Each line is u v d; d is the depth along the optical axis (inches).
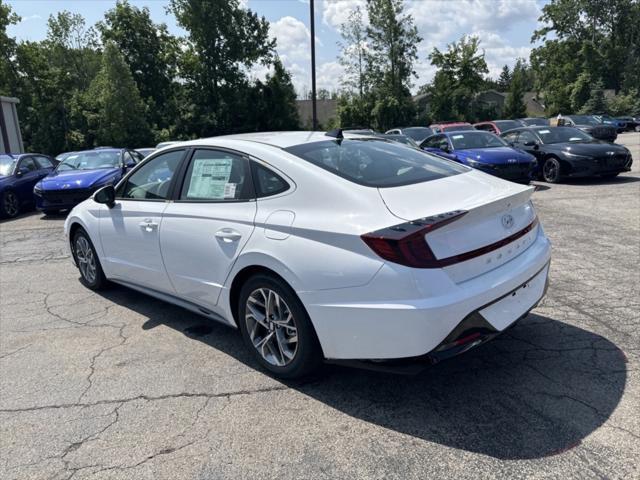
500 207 114.4
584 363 128.1
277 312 126.3
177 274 151.3
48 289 215.3
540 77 2438.5
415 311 98.9
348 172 124.0
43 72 1667.1
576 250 231.0
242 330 135.4
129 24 1824.6
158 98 1878.7
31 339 161.5
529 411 109.3
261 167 131.6
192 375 133.3
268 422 110.7
